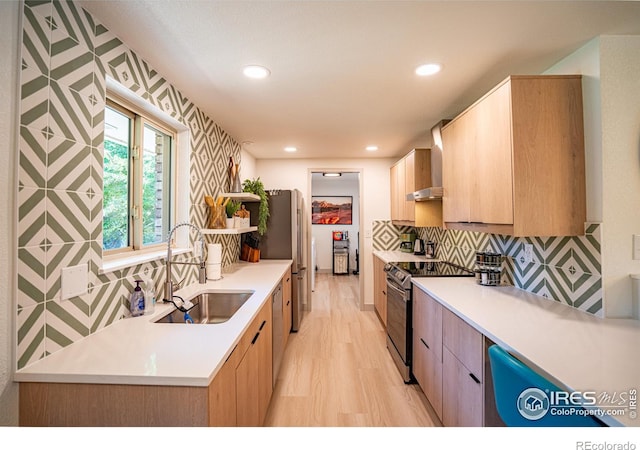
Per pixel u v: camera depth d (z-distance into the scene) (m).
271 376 2.18
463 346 1.63
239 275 2.72
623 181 1.51
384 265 3.62
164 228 2.23
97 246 1.36
